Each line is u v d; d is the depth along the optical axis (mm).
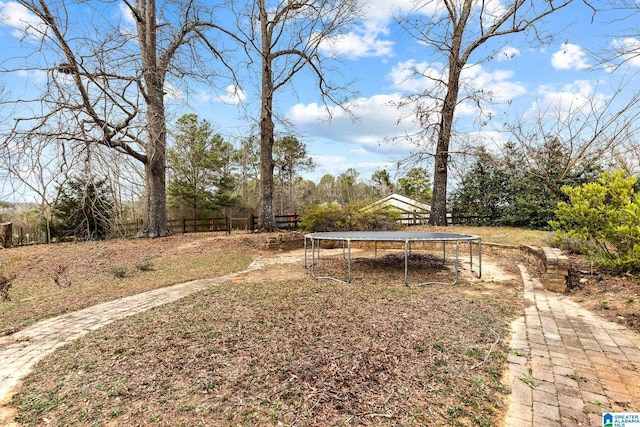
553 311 4270
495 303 4574
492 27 13703
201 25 13547
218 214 28594
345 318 3891
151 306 4914
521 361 2896
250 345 3184
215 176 28094
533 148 12766
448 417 2133
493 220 14641
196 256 9812
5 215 13570
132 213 12484
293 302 4617
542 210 12148
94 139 9469
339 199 40875
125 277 7328
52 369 2955
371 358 2846
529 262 7719
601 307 4352
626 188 5219
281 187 32531
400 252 10188
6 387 2711
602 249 5641
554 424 2074
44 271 8664
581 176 11961
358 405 2236
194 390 2467
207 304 4652
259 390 2436
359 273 6867
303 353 2967
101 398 2428
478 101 14352
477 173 15320
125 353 3135
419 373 2627
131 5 11812
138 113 10828
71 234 12688
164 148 12039
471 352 3012
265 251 10867
